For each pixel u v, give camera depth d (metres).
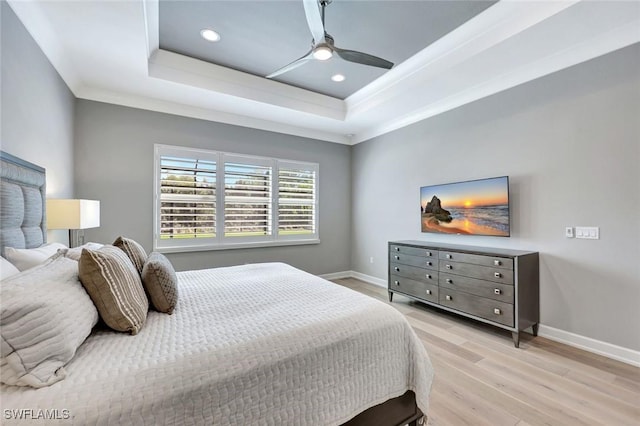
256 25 2.64
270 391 1.09
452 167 3.68
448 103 3.69
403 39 2.83
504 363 2.32
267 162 4.59
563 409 1.78
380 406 1.46
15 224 1.65
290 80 3.73
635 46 2.26
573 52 2.58
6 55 1.71
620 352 2.35
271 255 4.64
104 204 3.40
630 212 2.30
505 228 3.08
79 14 2.06
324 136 5.15
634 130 2.28
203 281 2.14
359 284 4.95
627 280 2.32
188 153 3.92
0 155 1.49
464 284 3.04
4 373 0.83
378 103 3.89
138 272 1.62
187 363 1.01
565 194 2.66
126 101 3.50
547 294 2.78
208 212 4.09
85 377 0.90
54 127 2.54
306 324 1.34
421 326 3.10
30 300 0.89
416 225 4.21
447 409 1.78
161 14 2.48
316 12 1.97
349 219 5.49
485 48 2.59
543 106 2.80
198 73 3.28
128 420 0.83
